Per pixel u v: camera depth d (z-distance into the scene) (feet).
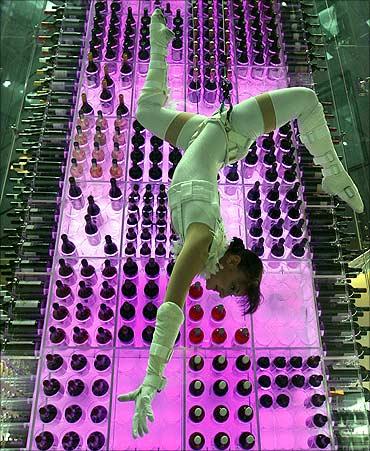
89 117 11.51
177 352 9.11
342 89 13.55
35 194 10.52
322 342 9.34
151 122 8.70
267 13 13.00
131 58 12.34
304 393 9.04
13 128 12.53
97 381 8.83
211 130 8.05
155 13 9.24
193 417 8.50
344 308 9.66
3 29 14.69
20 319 9.31
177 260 7.13
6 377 8.92
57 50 12.40
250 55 12.63
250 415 8.46
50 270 9.79
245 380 8.70
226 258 7.61
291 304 9.77
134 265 9.73
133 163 10.86
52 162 10.87
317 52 13.01
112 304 9.59
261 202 10.44
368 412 9.16
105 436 8.48
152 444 8.51
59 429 8.59
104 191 10.77
